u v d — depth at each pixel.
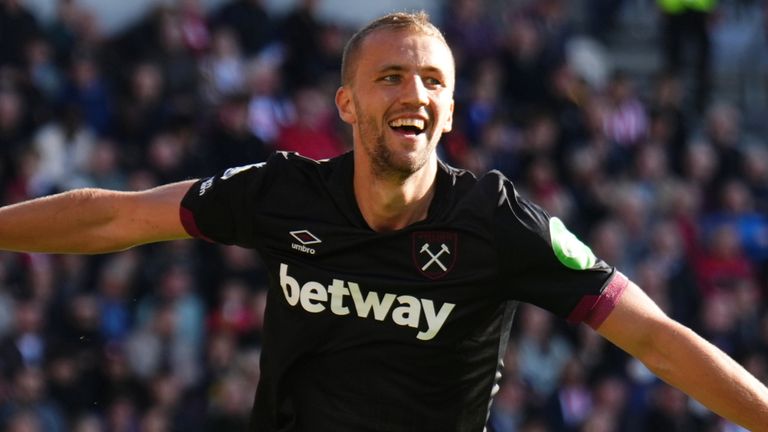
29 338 37.19
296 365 14.58
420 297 14.15
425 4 59.44
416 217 14.39
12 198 40.47
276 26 49.22
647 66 64.62
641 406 42.66
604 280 14.06
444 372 14.34
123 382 37.75
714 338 46.53
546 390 41.91
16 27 43.72
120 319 38.91
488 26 52.81
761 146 65.25
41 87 42.88
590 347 42.91
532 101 51.38
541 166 47.50
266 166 14.75
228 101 44.09
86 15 46.00
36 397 36.53
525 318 42.34
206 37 46.62
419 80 14.05
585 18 65.38
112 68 45.19
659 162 51.41
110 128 43.69
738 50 67.81
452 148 46.84
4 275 37.84
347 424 14.42
